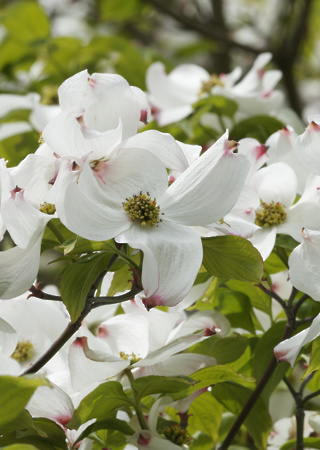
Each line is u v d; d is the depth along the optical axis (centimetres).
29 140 116
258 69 117
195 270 83
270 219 93
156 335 93
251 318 98
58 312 95
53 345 86
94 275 85
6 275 83
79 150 84
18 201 81
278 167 93
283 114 121
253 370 94
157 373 89
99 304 85
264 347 94
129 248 85
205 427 96
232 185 84
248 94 113
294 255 87
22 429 84
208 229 86
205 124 113
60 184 82
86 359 86
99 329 92
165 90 120
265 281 85
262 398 95
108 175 85
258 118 110
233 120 113
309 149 88
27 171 84
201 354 91
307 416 100
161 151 85
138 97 85
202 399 95
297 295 98
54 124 83
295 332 94
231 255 85
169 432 90
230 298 97
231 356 93
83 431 86
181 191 85
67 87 85
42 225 83
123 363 86
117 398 87
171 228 84
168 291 83
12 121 114
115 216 84
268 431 94
